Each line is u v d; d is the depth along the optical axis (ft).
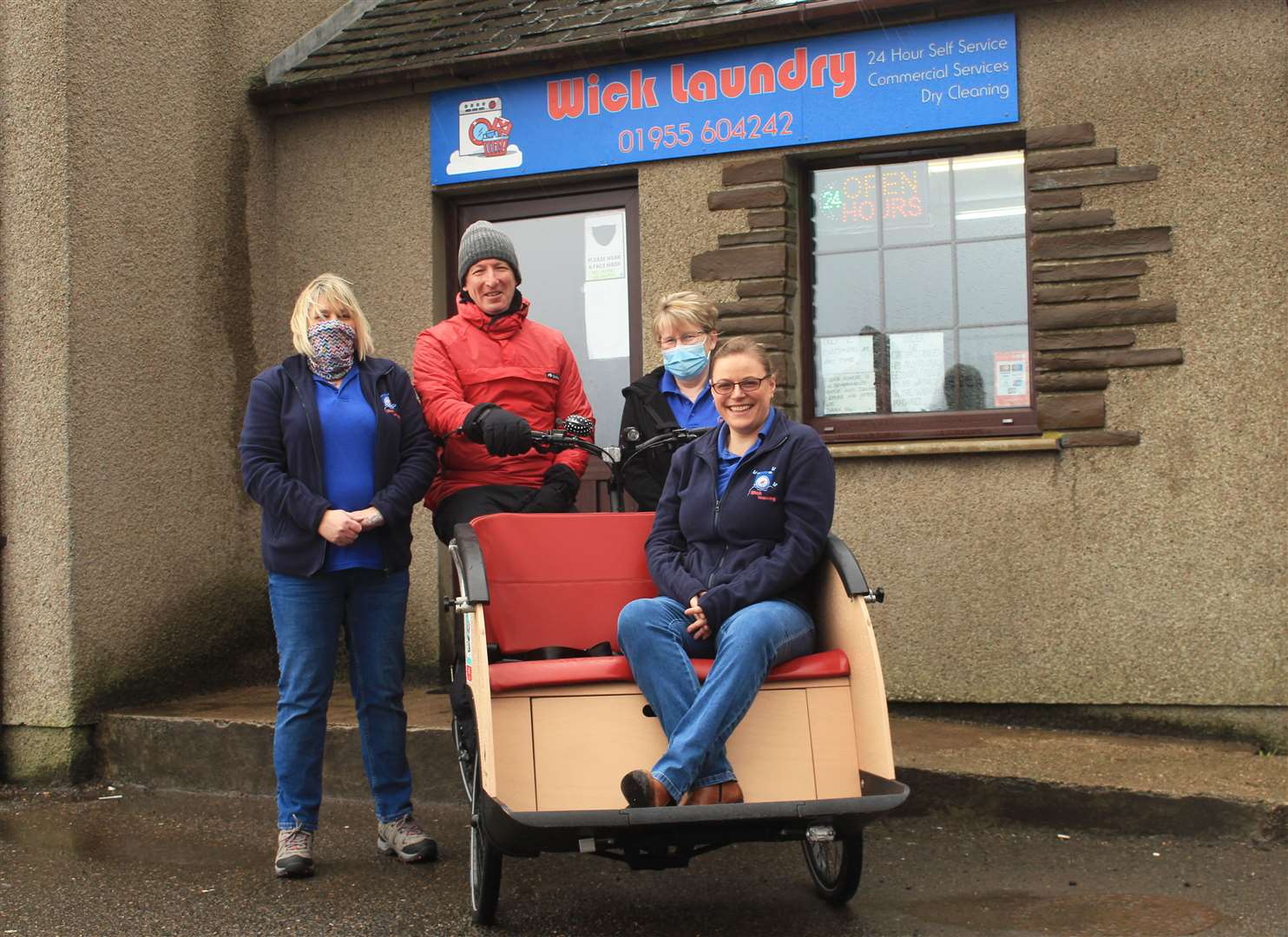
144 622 20.33
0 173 19.47
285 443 14.89
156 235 20.71
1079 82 18.67
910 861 15.06
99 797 18.69
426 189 22.15
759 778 12.47
